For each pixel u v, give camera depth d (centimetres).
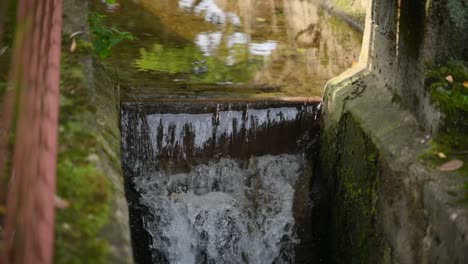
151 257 556
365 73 541
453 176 370
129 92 603
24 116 203
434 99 405
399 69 464
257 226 571
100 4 920
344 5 931
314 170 591
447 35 408
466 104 397
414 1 432
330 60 769
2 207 245
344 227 512
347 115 514
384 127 454
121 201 270
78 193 256
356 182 486
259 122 575
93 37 506
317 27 902
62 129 285
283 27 893
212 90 641
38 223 157
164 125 558
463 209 337
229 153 581
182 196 564
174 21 883
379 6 504
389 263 416
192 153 572
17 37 251
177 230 555
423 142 411
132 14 895
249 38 836
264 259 574
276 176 587
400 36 459
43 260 147
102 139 319
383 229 430
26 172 182
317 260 575
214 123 568
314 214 579
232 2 995
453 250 332
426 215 367
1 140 266
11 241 186
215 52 773
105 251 231
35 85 210
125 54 741
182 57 746
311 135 590
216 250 562
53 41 228
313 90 664
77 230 238
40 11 250
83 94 306
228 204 559
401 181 403
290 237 575
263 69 724
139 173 562
